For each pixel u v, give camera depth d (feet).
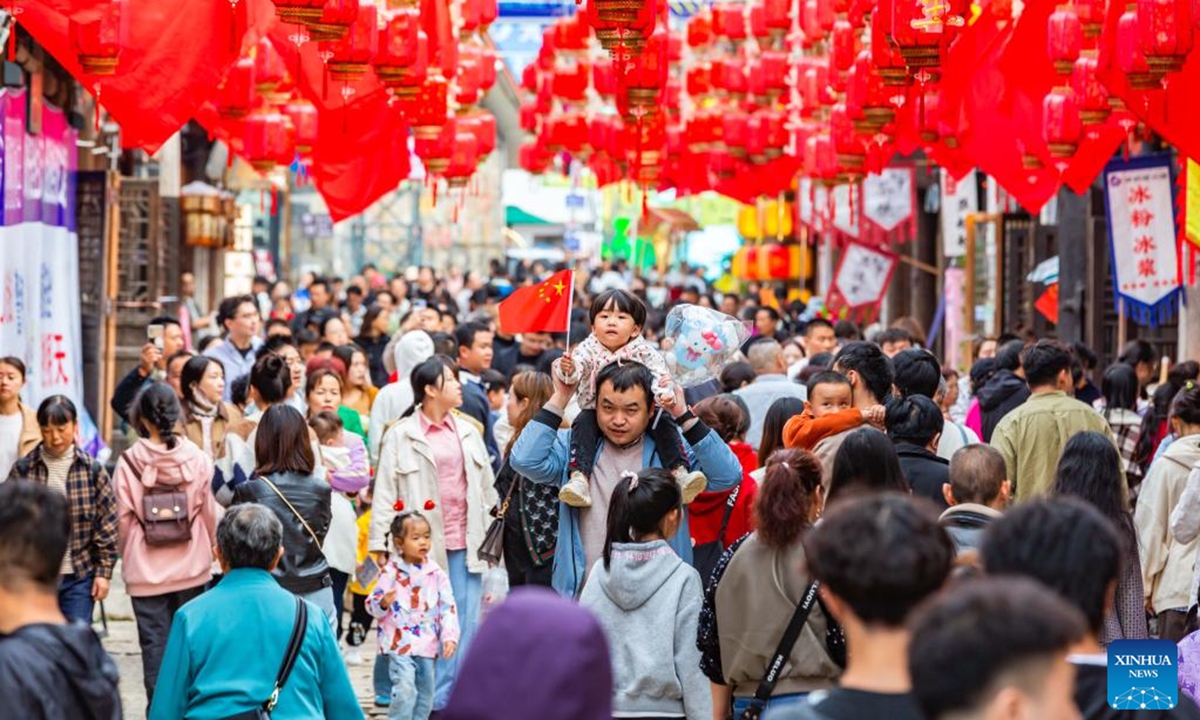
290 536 69.05
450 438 78.69
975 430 93.76
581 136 170.30
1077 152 109.29
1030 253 153.89
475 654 25.41
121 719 36.35
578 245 350.02
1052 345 71.56
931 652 23.63
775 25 137.18
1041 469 70.18
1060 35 95.25
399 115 119.44
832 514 29.76
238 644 48.01
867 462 49.90
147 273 149.38
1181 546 70.18
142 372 110.11
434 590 73.61
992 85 113.91
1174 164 112.78
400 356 100.01
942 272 199.52
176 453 72.69
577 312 155.43
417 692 74.02
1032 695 23.20
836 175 138.31
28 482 36.35
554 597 25.81
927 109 113.80
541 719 24.86
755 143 147.64
